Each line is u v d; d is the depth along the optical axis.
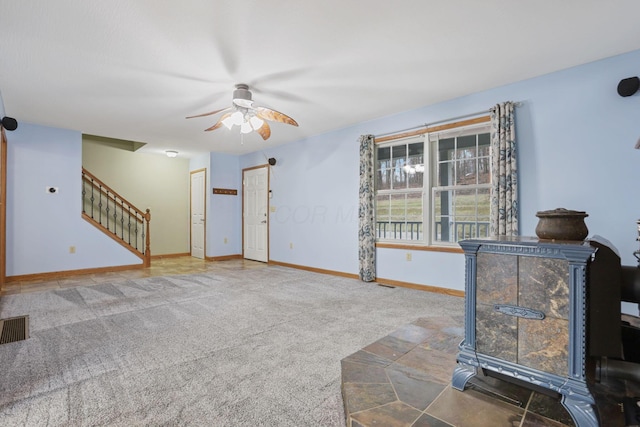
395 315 3.04
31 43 2.44
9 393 1.70
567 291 1.28
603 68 2.80
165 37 2.39
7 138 4.43
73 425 1.44
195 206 7.36
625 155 2.70
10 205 4.48
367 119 4.55
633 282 1.48
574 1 2.03
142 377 1.88
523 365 1.38
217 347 2.31
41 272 4.74
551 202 3.07
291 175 5.86
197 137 5.46
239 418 1.50
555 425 1.30
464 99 3.65
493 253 1.47
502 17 2.19
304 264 5.61
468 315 1.54
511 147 3.22
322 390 1.75
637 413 1.35
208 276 4.95
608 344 1.30
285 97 3.65
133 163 6.77
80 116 4.27
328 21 2.22
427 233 4.05
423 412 1.40
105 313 3.09
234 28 2.28
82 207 5.47
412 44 2.53
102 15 2.11
